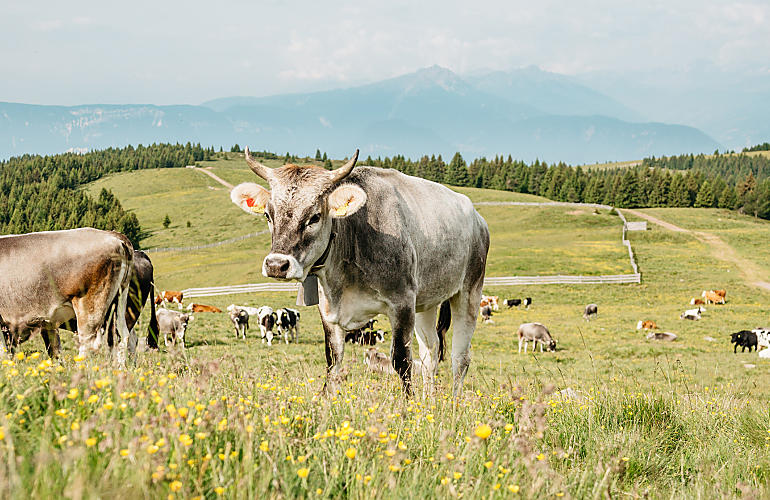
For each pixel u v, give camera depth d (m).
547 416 6.06
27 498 2.37
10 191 181.38
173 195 148.00
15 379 3.96
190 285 62.75
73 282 7.86
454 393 7.74
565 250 72.56
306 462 3.63
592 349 29.28
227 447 3.15
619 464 4.91
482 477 3.49
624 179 139.00
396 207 7.38
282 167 6.64
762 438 6.59
